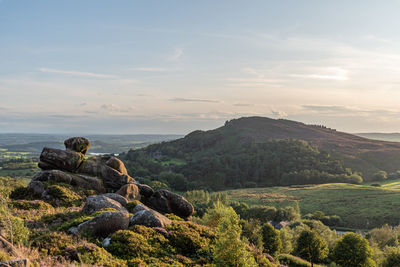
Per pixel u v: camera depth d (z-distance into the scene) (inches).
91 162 1555.1
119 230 711.1
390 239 2866.6
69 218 861.8
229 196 6496.1
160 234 756.6
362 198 5014.8
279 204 5418.3
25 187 1206.9
